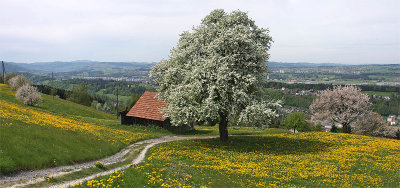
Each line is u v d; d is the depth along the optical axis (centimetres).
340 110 6053
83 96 14700
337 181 1936
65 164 2227
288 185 1791
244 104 3161
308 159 2655
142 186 1521
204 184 1658
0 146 1928
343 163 2534
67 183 1602
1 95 8631
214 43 3275
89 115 9362
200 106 3225
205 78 3219
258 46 3316
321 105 6234
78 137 3008
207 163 2362
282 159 2630
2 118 2691
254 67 3322
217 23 3494
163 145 3444
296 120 7762
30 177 1694
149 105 5756
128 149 3300
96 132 3728
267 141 3769
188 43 3759
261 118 3017
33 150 2133
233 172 2033
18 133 2338
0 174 1673
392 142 4072
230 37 3177
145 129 5219
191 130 5731
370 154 3028
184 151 2925
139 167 1880
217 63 3183
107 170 2067
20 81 10881
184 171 1933
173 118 3338
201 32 3588
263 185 1748
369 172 2259
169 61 3753
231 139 3856
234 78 3108
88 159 2542
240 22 3588
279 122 8750
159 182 1598
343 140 4038
